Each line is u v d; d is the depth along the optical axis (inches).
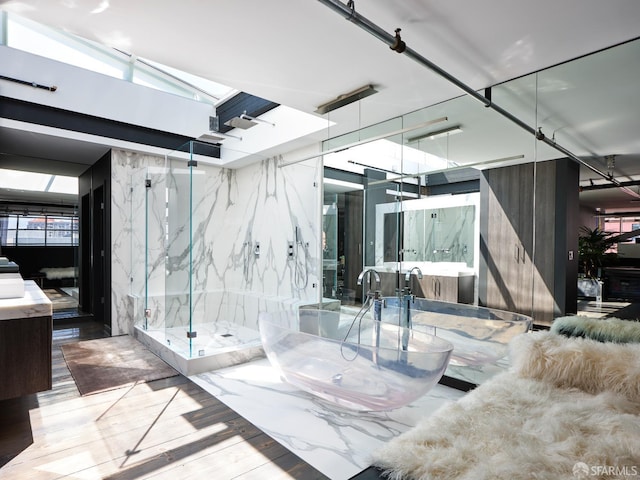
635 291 89.4
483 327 120.2
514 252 114.7
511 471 46.8
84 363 145.9
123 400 111.8
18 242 219.3
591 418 62.0
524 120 114.2
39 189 227.8
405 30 90.4
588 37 92.5
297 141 180.5
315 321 162.4
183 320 143.8
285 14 86.0
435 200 135.2
